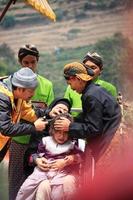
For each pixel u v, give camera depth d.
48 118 7.41
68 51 111.31
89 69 7.11
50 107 7.41
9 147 7.73
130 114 7.30
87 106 7.01
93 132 6.95
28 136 7.70
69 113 7.38
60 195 6.99
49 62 105.56
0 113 7.00
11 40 112.06
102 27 112.06
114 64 69.81
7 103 7.02
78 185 7.01
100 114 6.97
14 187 7.78
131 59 10.51
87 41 110.62
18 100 7.17
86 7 117.94
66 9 118.25
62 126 7.04
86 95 7.03
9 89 7.07
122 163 6.41
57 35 113.38
